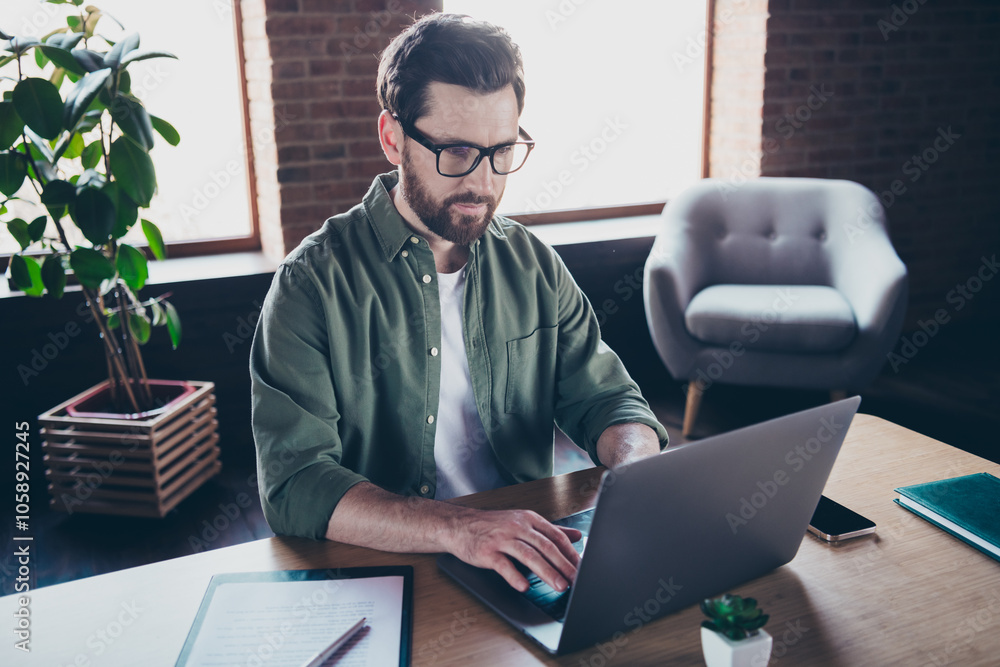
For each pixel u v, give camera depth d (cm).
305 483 107
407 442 132
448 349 133
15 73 267
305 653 81
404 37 117
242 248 326
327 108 293
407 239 127
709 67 388
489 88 113
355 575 96
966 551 102
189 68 300
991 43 399
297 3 279
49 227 281
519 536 94
